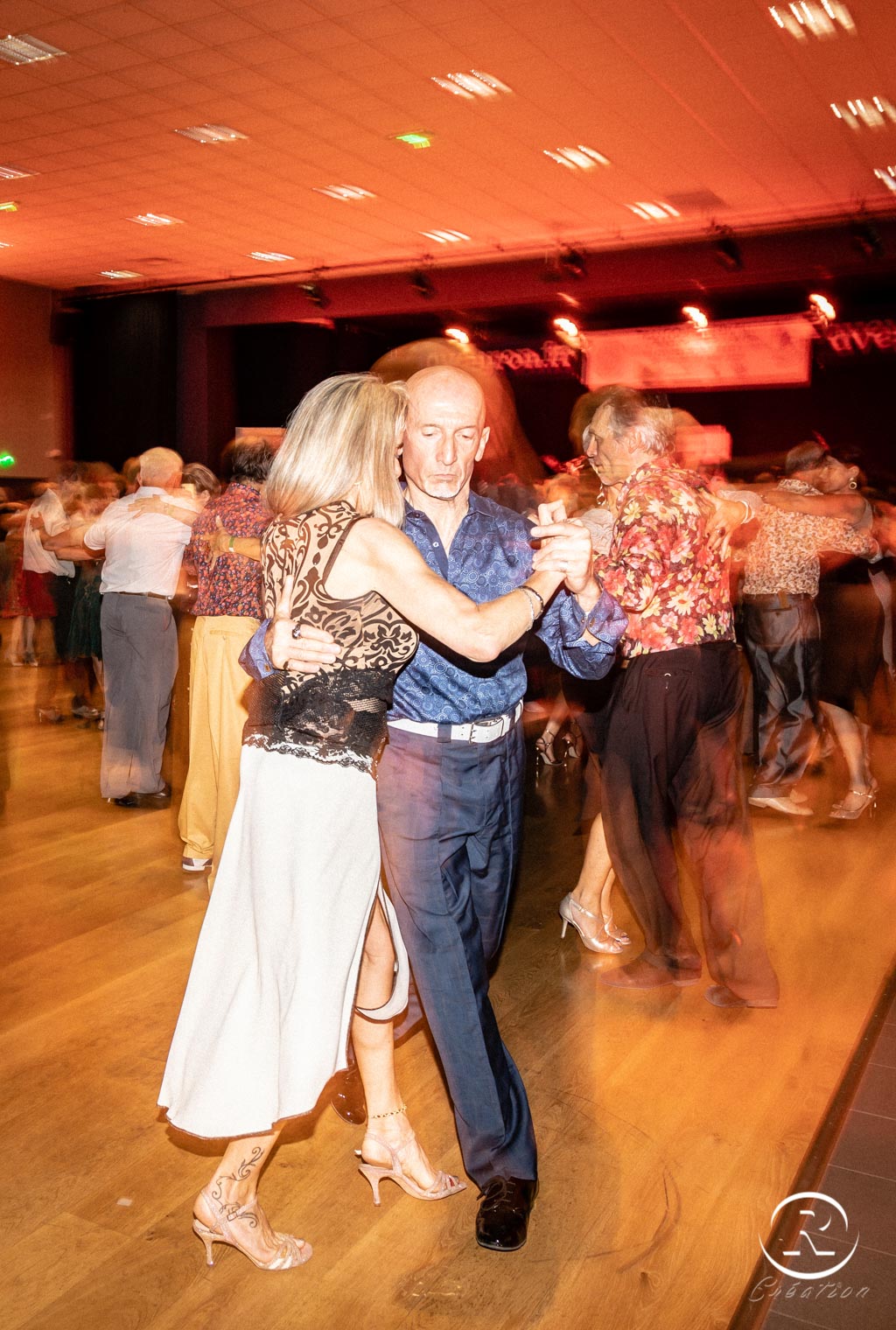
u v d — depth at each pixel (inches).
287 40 254.7
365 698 66.4
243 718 132.3
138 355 553.0
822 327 475.5
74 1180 79.7
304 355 547.8
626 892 113.0
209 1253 70.9
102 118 309.6
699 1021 106.6
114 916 129.0
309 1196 79.0
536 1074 96.2
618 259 438.9
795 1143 86.3
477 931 74.2
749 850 108.0
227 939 68.9
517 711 75.2
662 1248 73.6
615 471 101.8
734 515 103.4
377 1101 78.5
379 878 71.6
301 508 67.2
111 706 174.2
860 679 175.3
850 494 178.1
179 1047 69.7
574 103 287.9
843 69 262.4
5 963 115.6
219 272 509.7
